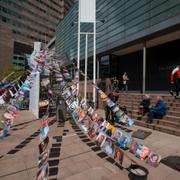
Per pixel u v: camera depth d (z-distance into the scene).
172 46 14.31
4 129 3.93
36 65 5.25
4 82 8.19
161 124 7.24
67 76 5.90
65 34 29.33
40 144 2.60
